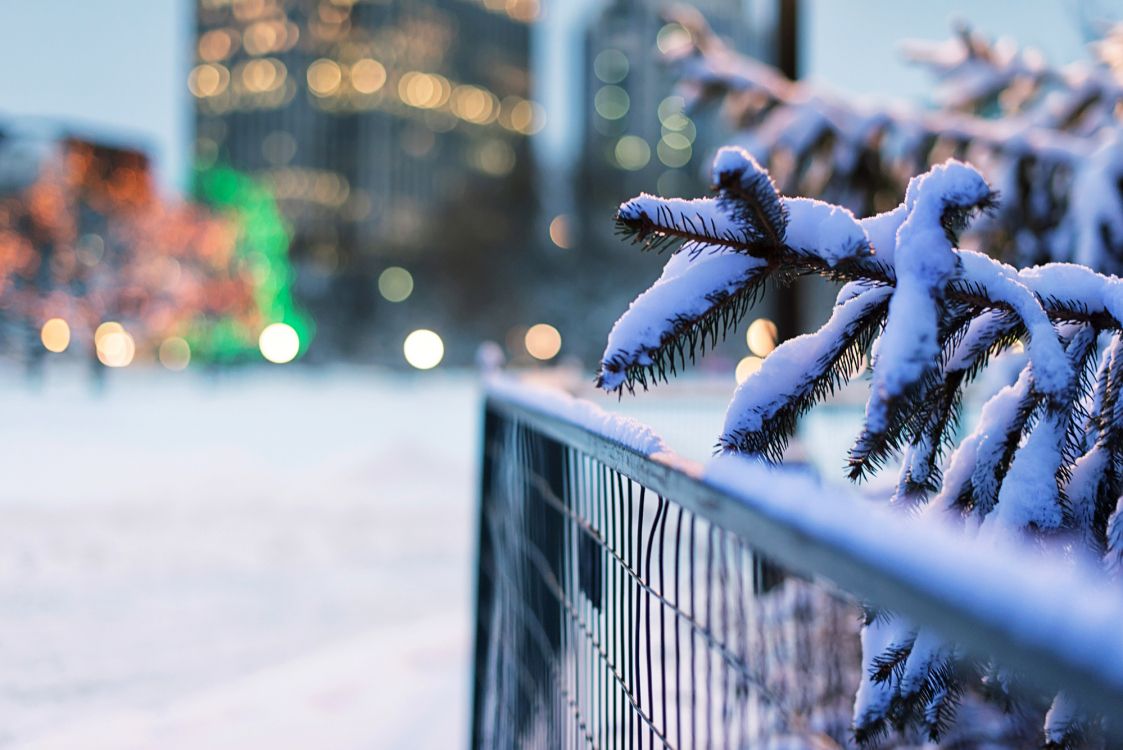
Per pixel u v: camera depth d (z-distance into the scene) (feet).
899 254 4.95
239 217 175.32
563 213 237.45
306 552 28.94
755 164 5.00
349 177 535.60
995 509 5.22
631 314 5.40
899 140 16.75
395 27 557.33
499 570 9.91
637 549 4.61
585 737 5.83
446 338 237.66
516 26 644.27
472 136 586.86
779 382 5.47
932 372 4.91
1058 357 5.11
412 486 41.73
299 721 14.33
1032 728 5.51
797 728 8.71
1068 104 15.84
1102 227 12.17
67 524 30.99
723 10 348.18
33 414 71.87
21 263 121.29
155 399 95.61
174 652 18.92
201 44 587.68
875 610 5.29
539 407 7.10
